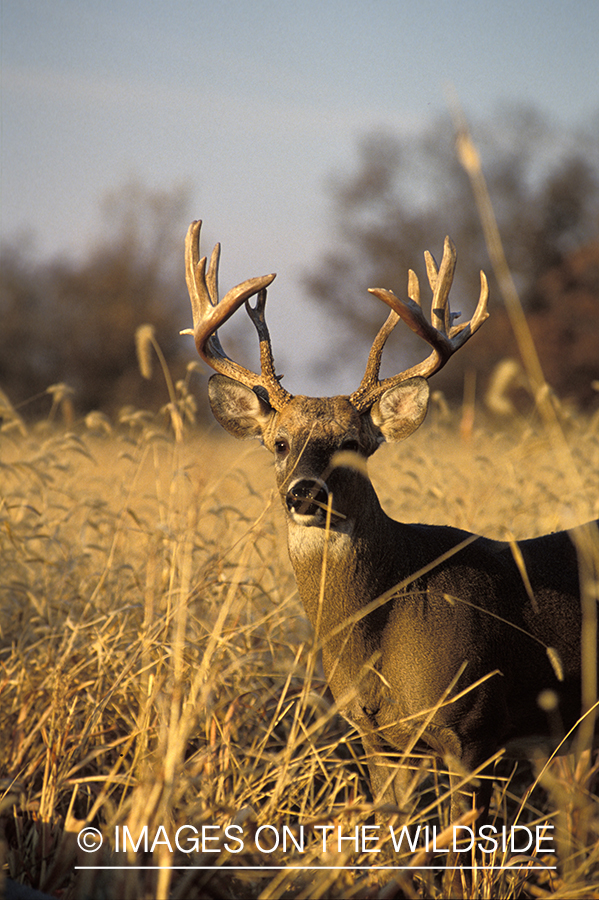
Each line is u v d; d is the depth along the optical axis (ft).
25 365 332.39
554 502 56.95
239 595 45.75
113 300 336.49
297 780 34.83
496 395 37.55
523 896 37.68
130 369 325.83
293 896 29.81
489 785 38.83
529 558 42.50
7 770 36.47
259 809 34.40
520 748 42.55
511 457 59.82
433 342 42.93
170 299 342.85
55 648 45.11
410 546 41.22
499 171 386.32
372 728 39.42
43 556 54.90
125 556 54.13
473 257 380.17
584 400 292.81
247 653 41.78
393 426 43.52
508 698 40.57
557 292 320.50
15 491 54.44
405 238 391.86
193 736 37.70
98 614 45.37
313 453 40.06
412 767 35.32
